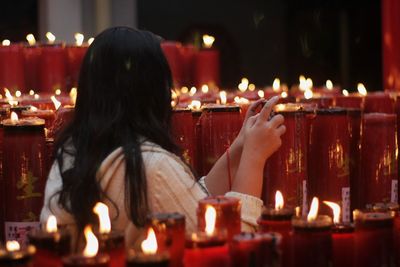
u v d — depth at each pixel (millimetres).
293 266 3328
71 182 4086
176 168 4090
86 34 13906
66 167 4230
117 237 3260
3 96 6539
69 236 3238
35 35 15555
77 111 4344
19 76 6602
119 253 3260
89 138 4195
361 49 17891
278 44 18578
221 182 4566
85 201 4047
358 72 17922
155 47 4332
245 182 4238
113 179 4070
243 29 18688
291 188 4566
